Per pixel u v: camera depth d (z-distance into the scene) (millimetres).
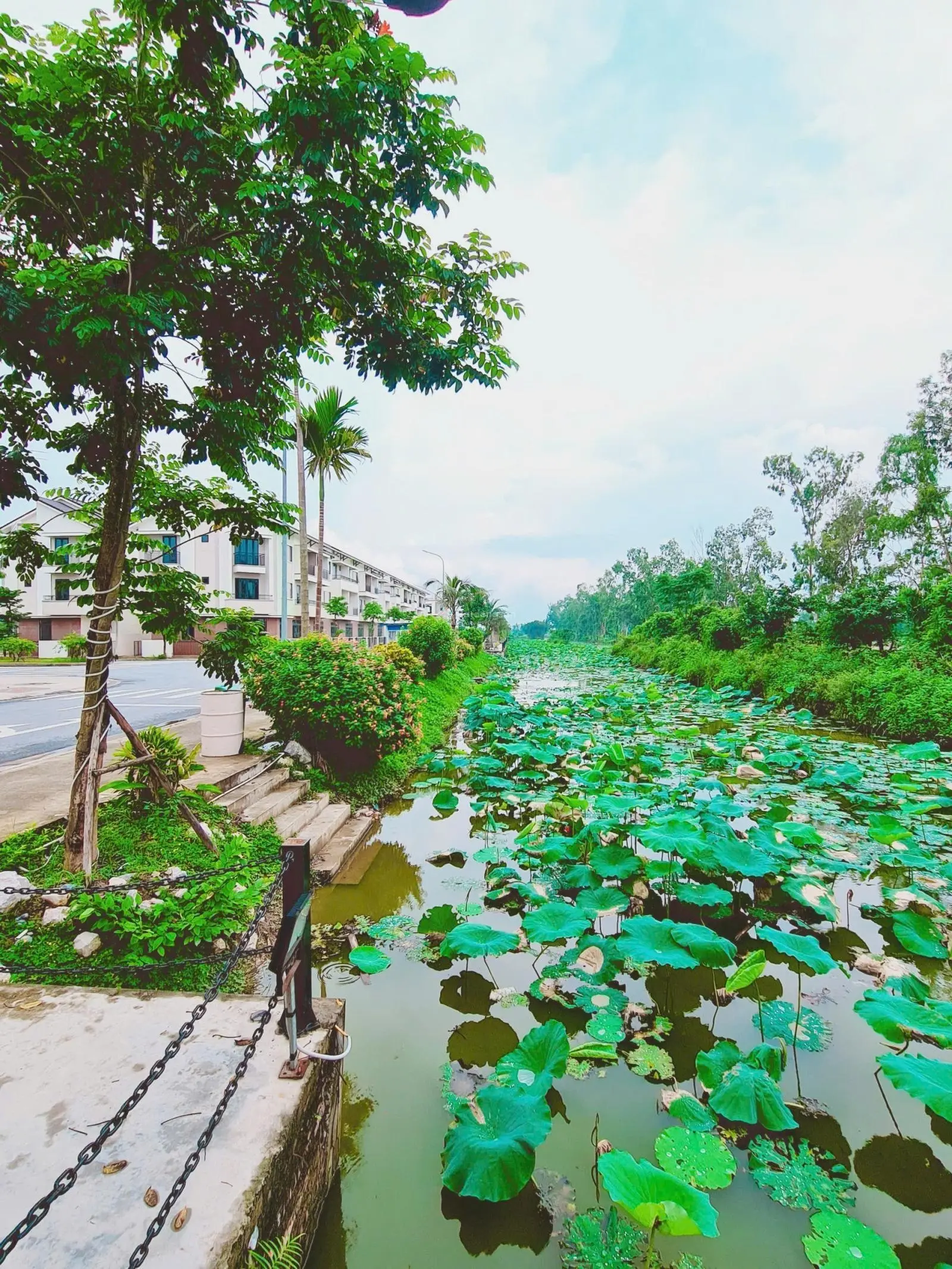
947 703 9984
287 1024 1952
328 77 2496
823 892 3855
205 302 3311
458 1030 3041
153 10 2549
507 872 4465
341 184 2982
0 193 2941
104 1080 1901
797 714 12641
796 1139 2334
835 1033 3004
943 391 18844
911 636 15078
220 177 2904
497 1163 1945
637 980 3479
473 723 11977
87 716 3406
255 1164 1598
